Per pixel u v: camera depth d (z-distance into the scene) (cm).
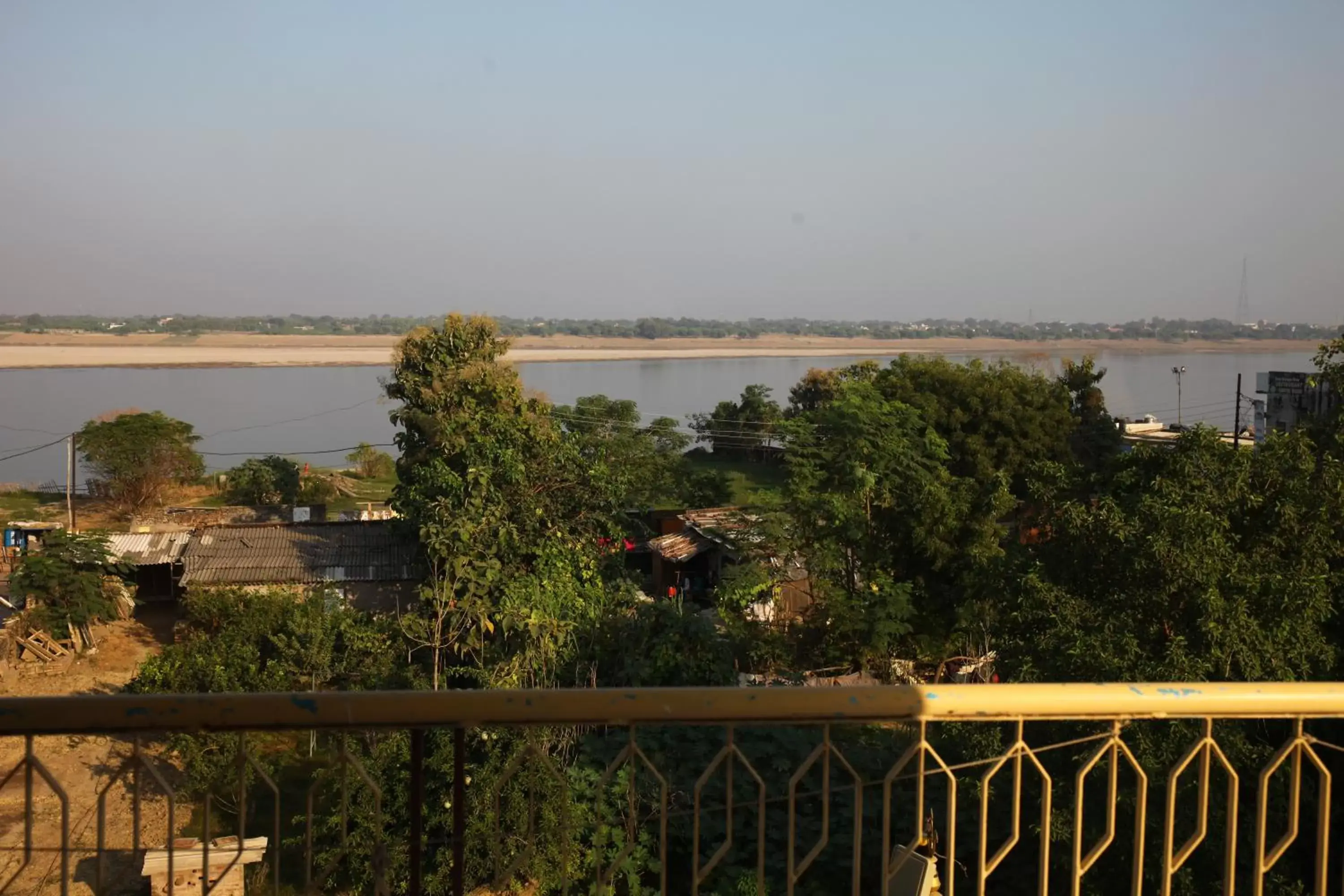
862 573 1756
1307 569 845
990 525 1670
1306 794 686
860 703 219
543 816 824
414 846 229
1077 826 244
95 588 1773
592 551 1653
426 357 2106
